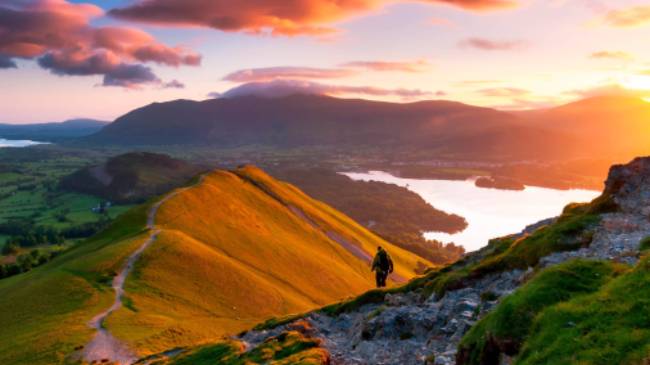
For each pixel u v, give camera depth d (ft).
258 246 521.24
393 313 133.28
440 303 134.82
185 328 259.39
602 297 72.95
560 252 121.39
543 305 81.05
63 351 214.69
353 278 554.46
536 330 74.74
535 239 137.90
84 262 364.17
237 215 609.83
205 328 269.85
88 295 303.68
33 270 460.55
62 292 309.42
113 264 357.82
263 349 137.49
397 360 108.58
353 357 117.91
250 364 126.82
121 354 214.07
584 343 62.90
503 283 127.65
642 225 116.78
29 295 309.01
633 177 139.03
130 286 325.21
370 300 174.19
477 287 137.28
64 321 257.96
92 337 230.89
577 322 69.56
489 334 81.82
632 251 100.27
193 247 417.49
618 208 131.03
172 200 564.71
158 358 181.88
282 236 612.70
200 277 372.17
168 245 403.34
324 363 113.80
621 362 56.39
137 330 245.86
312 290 468.34
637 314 64.13
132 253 381.19
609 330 63.36
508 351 76.74
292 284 459.73
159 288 330.95
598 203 137.49
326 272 530.68
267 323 180.96
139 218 508.12
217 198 631.97
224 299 353.72
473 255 174.09
